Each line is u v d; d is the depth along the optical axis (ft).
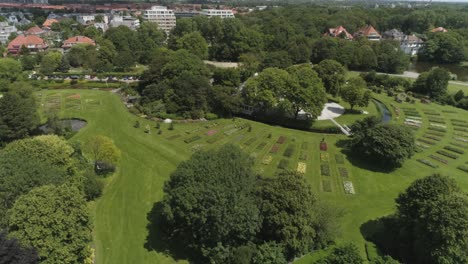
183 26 622.13
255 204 143.13
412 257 144.15
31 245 111.75
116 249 149.48
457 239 125.39
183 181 142.31
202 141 257.75
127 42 548.31
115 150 202.28
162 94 320.91
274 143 256.32
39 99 341.82
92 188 180.45
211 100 308.60
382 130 225.76
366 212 181.47
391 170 223.51
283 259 134.21
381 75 429.38
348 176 214.28
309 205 145.18
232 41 549.95
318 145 255.50
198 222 136.56
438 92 379.14
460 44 561.43
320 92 289.33
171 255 147.23
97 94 367.25
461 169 228.22
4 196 128.77
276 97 298.15
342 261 129.90
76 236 121.49
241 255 133.69
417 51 618.03
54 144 168.04
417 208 147.02
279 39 563.89
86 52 472.85
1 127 222.48
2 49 529.86
